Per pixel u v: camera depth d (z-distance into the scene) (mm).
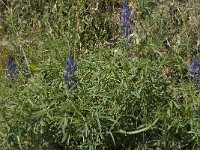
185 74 1043
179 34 1105
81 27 1139
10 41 1156
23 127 890
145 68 912
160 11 1137
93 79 923
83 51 1097
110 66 923
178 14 1132
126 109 896
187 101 924
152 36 1090
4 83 1008
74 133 882
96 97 903
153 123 881
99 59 965
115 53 962
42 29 1155
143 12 1145
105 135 881
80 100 888
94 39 1139
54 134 901
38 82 929
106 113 885
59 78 924
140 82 899
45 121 879
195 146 900
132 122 904
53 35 1135
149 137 913
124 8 1006
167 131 890
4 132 897
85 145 885
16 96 932
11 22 1173
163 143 900
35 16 1169
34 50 1128
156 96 915
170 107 912
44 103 890
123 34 1011
